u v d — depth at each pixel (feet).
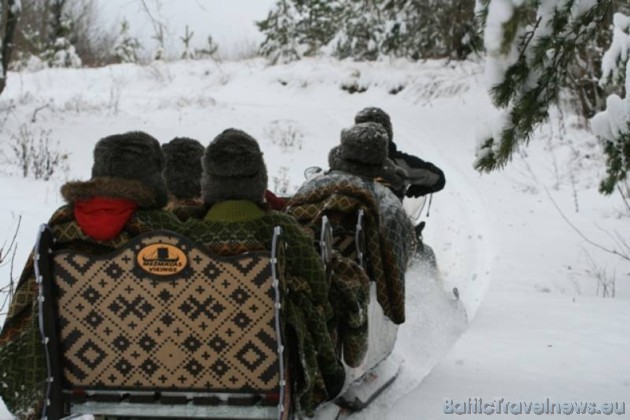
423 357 19.33
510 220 36.86
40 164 43.29
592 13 17.61
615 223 36.50
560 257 30.76
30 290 12.50
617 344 19.63
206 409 12.00
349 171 17.03
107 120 62.34
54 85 85.71
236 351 11.83
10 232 29.99
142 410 12.11
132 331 11.93
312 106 74.74
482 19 17.81
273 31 97.71
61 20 109.40
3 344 12.45
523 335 20.49
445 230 34.47
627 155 19.42
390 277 15.64
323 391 13.21
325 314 13.21
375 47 86.69
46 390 12.16
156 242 11.68
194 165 15.47
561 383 16.76
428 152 54.95
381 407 15.64
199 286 11.71
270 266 11.55
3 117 59.00
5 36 54.44
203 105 71.10
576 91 58.34
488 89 17.89
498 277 27.66
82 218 12.22
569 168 48.01
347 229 15.42
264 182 13.04
